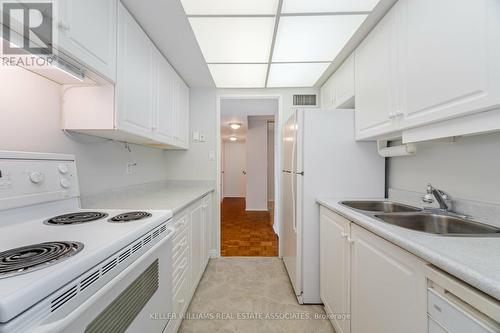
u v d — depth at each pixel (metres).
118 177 1.70
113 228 0.86
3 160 0.86
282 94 2.76
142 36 1.53
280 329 1.54
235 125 5.41
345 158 1.85
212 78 2.46
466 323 0.57
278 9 1.36
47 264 0.54
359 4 1.32
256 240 3.40
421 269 0.74
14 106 0.97
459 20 0.88
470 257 0.65
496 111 0.80
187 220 1.67
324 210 1.72
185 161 2.77
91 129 1.21
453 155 1.26
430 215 1.26
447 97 0.94
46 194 1.02
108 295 0.67
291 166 2.08
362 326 1.14
